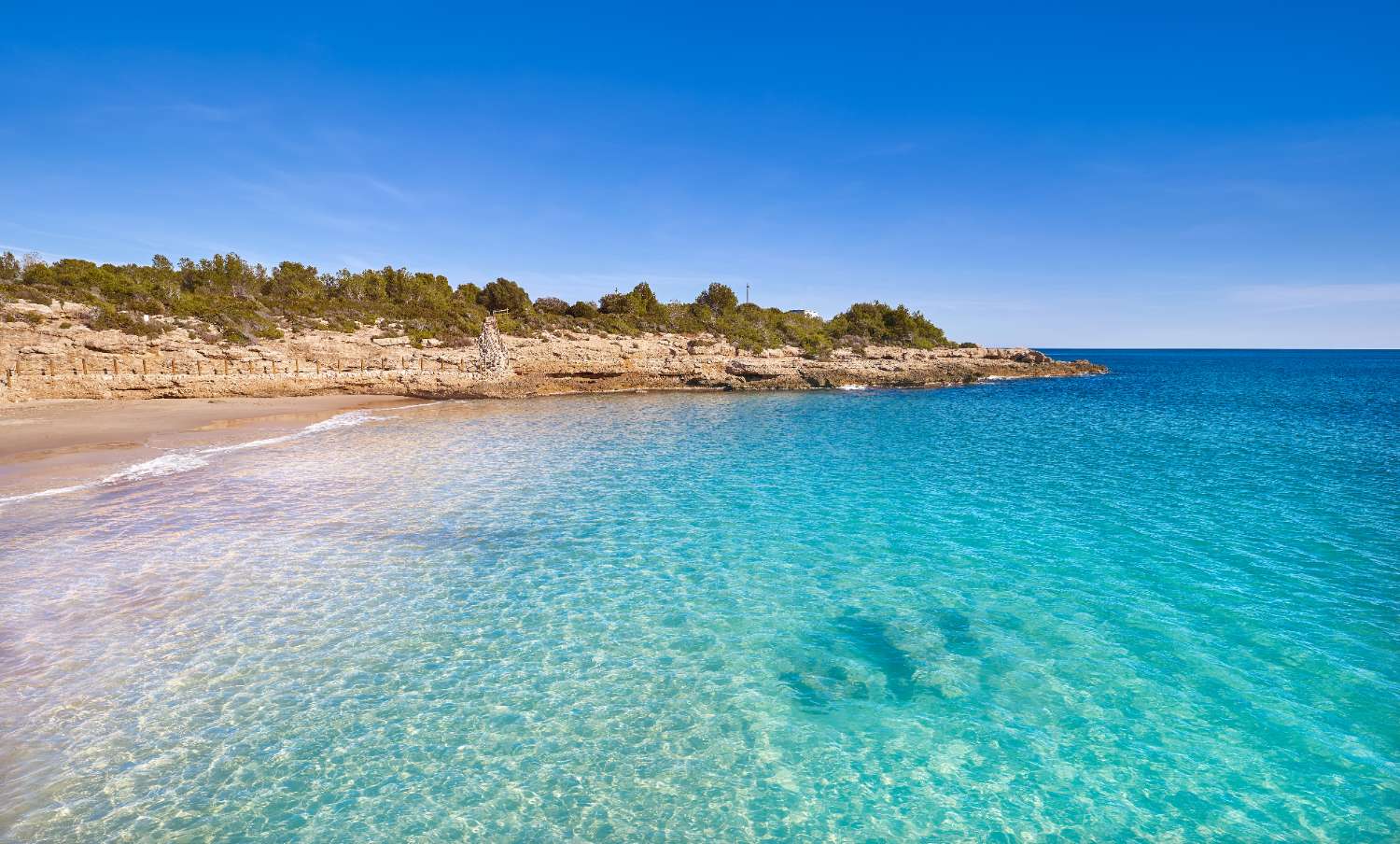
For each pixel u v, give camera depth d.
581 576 13.79
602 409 46.59
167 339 46.50
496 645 10.84
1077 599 12.64
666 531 16.78
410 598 12.51
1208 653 10.56
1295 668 10.06
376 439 30.41
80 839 6.62
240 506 18.09
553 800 7.39
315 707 8.99
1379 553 15.05
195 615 11.52
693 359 66.00
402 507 18.55
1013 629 11.45
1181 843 6.80
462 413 42.91
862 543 15.89
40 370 39.53
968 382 75.81
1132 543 15.80
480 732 8.56
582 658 10.48
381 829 6.90
